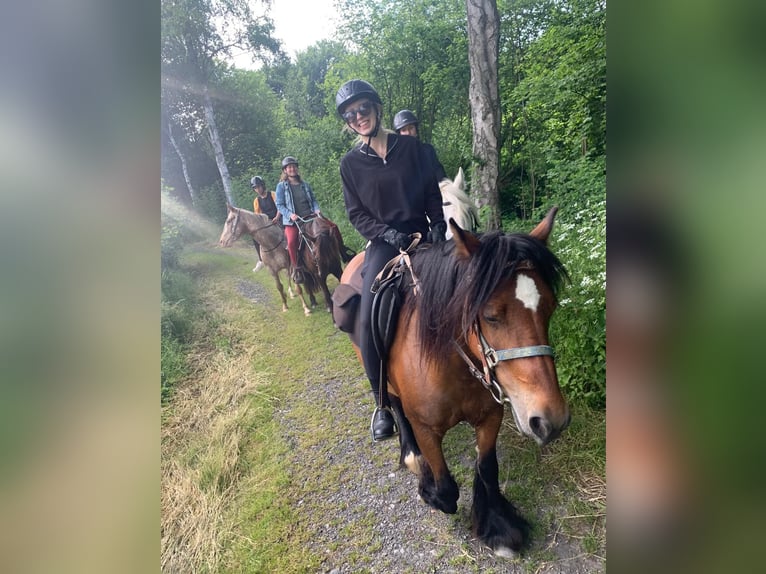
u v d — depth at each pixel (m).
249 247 8.35
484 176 4.31
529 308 1.32
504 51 6.63
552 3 5.86
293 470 2.50
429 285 1.58
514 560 1.79
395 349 1.79
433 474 1.88
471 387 1.62
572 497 2.02
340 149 8.17
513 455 2.32
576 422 2.35
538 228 1.54
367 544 1.97
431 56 7.22
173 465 2.66
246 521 2.21
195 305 5.04
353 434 2.73
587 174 3.88
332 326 4.51
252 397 3.28
